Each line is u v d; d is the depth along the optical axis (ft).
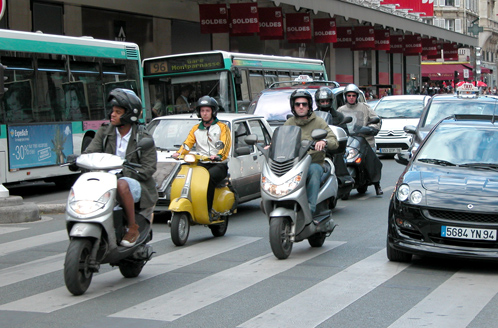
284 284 23.53
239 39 110.11
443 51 186.09
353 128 46.19
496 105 45.68
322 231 28.78
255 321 19.38
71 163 23.22
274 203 27.12
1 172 47.57
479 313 20.06
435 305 20.86
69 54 54.19
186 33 99.14
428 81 205.16
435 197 24.75
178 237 30.32
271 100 53.67
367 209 41.24
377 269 25.61
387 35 135.85
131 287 23.48
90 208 21.16
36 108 50.72
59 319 19.84
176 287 23.36
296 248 29.94
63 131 53.11
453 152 28.04
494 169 26.63
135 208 23.90
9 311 20.76
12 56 48.93
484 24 262.47
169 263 27.25
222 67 63.41
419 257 27.73
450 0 240.12
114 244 21.80
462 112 45.83
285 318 19.62
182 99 64.49
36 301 21.85
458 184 25.20
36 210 39.22
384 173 61.31
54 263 27.73
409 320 19.38
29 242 32.42
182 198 30.48
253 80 67.87
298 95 28.68
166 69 64.85
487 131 28.91
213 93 63.72
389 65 164.66
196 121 39.91
